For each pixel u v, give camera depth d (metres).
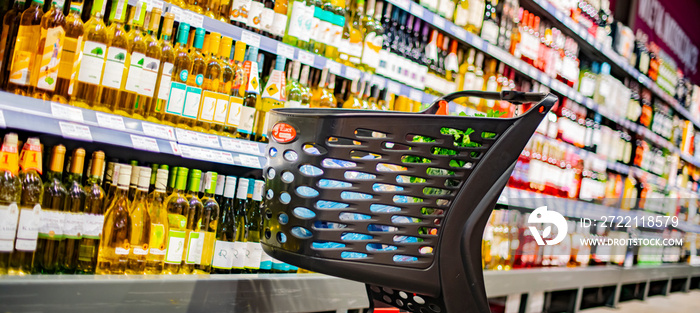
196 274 1.80
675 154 6.14
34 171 1.54
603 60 4.89
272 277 1.88
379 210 1.29
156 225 1.86
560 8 4.20
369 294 1.45
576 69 4.54
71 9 1.73
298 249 1.22
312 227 1.21
